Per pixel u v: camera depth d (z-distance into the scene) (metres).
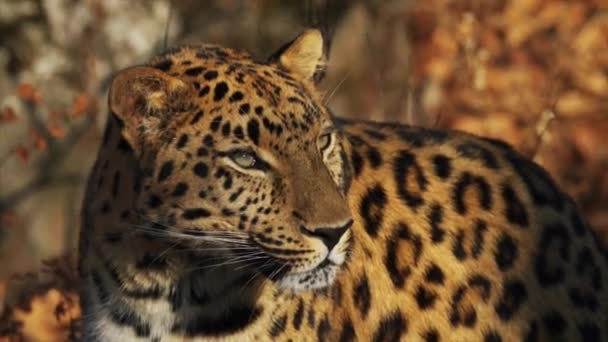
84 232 10.54
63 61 17.92
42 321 13.09
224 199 9.70
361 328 10.74
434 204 11.01
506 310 11.06
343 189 10.38
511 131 17.86
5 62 17.97
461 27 19.28
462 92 18.56
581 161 17.95
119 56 17.73
